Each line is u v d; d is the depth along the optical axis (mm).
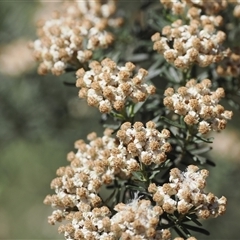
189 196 399
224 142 646
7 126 670
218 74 486
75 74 477
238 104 507
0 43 676
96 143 440
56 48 469
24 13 668
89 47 473
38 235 967
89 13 527
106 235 398
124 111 442
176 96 427
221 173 644
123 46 544
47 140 699
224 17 512
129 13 593
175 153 454
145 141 413
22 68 661
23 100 667
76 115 678
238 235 703
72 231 408
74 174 426
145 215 392
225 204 405
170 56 447
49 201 428
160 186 413
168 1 476
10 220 963
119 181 439
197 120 423
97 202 416
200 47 448
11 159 827
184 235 420
